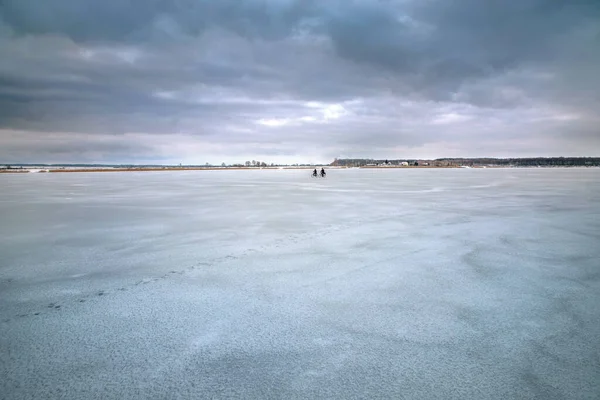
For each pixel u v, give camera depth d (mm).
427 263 5766
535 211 12133
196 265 5738
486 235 8031
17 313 3896
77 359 2977
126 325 3592
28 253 6621
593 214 11367
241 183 33812
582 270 5375
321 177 50812
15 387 2604
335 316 3773
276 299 4254
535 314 3818
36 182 37312
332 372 2771
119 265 5770
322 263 5793
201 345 3188
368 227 9125
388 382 2646
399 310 3922
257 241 7531
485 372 2770
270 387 2590
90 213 12141
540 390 2559
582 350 3088
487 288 4609
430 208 13109
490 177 48562
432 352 3057
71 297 4367
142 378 2711
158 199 17250
